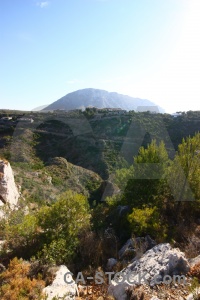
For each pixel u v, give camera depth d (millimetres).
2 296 3760
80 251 5566
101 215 6750
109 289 4094
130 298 3666
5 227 6777
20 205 7594
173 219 6621
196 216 6789
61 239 5418
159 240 5703
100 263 5375
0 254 5625
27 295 3779
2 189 8695
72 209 5750
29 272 4570
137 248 5320
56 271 4578
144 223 5875
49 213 5781
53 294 3850
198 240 5789
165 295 3600
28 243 5926
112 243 5996
